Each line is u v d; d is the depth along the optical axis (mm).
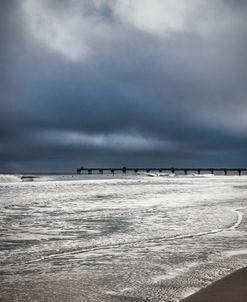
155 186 46062
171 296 5754
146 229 12266
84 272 7090
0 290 6004
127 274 6969
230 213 16922
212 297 5512
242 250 9125
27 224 13211
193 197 27078
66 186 43906
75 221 14055
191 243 9984
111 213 16688
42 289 6070
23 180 65500
